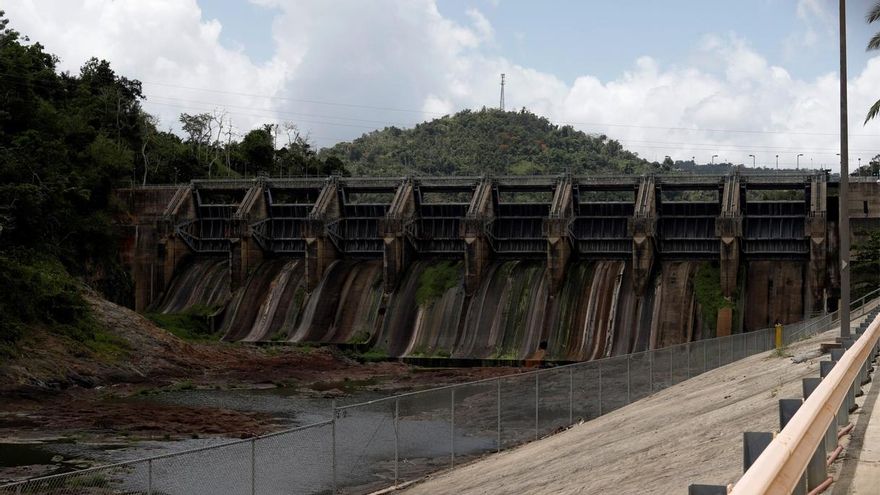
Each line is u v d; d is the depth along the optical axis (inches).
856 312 3324.3
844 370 717.3
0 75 4581.7
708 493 402.3
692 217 4340.6
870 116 2522.1
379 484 1493.6
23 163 4229.8
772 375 1659.7
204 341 4298.7
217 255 5123.0
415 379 3686.0
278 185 4987.7
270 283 4771.2
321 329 4505.4
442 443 1817.2
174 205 5064.0
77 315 3629.4
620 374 2066.9
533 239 4547.2
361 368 3964.1
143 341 3767.2
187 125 7608.3
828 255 4156.0
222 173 6845.5
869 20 2388.0
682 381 2316.7
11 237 4035.4
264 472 1312.7
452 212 4744.1
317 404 3041.3
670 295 4153.5
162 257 4977.9
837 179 4242.1
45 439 2347.4
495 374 3791.8
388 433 1712.6
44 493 1235.9
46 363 3211.1
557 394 1969.7
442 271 4569.4
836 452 698.2
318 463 1413.6
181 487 1302.9
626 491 912.9
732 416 1227.9
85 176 4857.3
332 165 7130.9
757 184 4252.0
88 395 3112.7
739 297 4099.4
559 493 1053.2
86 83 6151.6
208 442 2331.4
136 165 6225.4
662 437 1240.8
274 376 3659.0
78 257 4704.7
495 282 4436.5
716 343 2623.0
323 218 4694.9
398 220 4549.7
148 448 2230.6
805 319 3929.6
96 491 1269.7
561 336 4151.1
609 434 1503.4
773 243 4205.2
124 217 5108.3
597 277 4298.7
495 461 1555.1
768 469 395.5
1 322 3157.0
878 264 3949.3
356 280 4660.4
